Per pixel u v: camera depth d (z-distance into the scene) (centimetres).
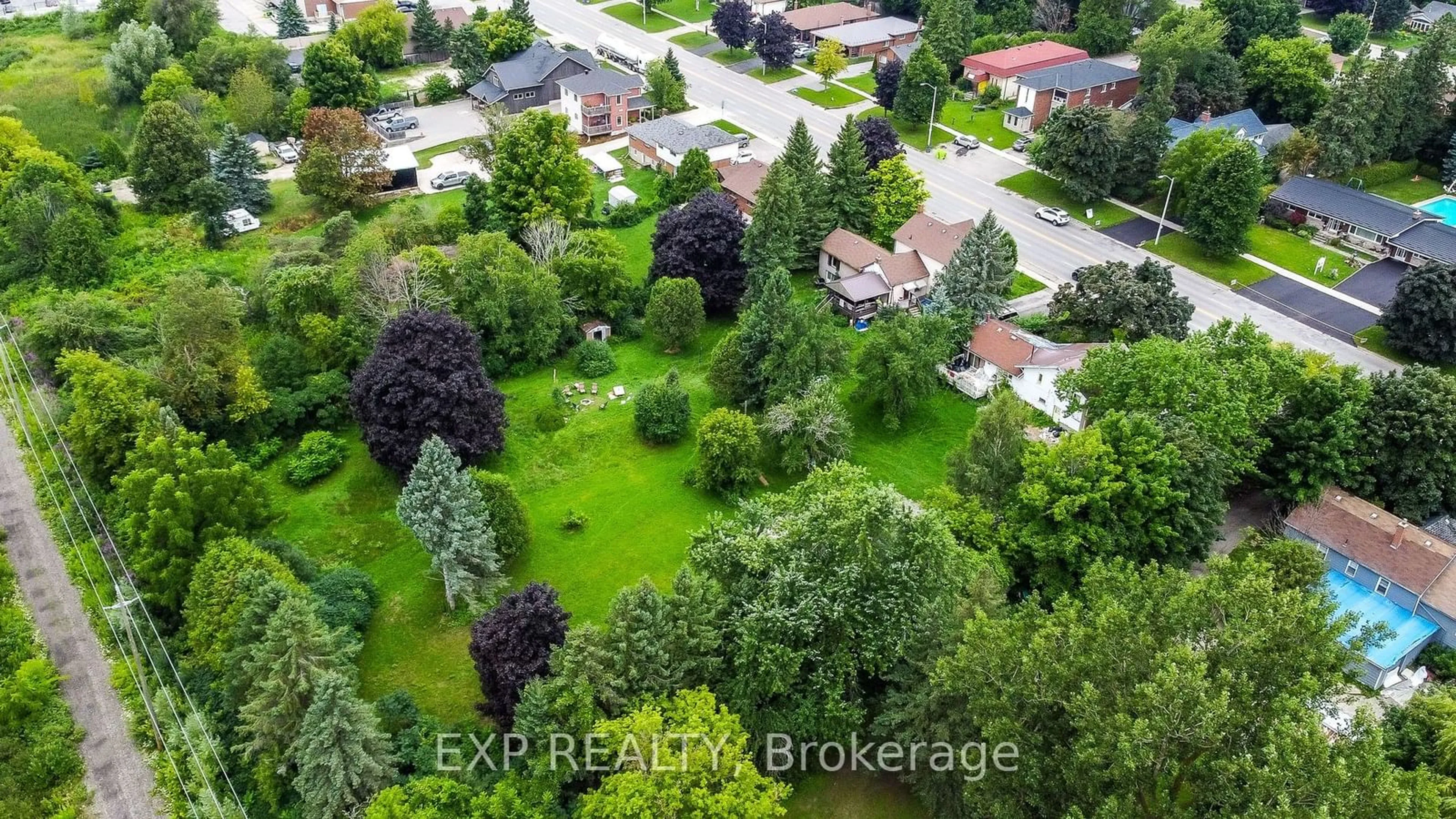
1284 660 3475
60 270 8556
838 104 13050
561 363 8062
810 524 4522
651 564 5997
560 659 4328
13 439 6825
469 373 6425
